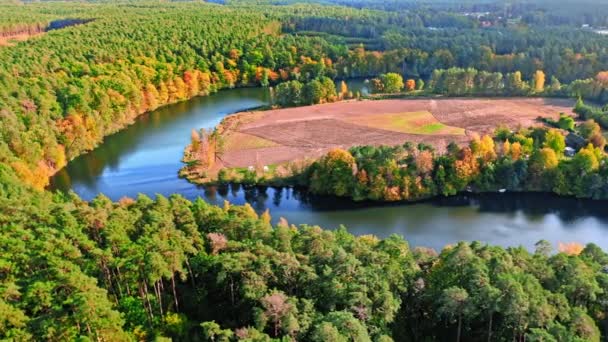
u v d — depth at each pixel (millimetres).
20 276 74438
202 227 93875
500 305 66375
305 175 159625
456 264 77125
